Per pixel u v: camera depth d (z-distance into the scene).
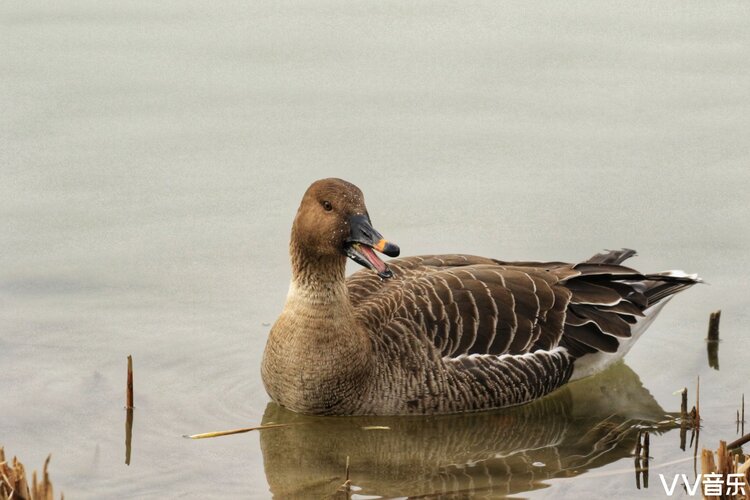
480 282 16.70
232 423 15.62
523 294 16.78
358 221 15.44
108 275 19.06
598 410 16.50
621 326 17.11
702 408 16.09
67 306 18.30
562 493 13.74
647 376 17.12
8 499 11.63
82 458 14.45
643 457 14.69
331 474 14.34
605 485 13.95
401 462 14.74
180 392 16.33
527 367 16.50
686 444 15.07
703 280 17.80
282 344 15.88
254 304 18.59
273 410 16.23
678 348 17.89
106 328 17.81
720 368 17.23
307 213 15.54
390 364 15.97
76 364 16.83
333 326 15.68
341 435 15.62
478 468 14.55
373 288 17.06
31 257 19.36
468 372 16.17
